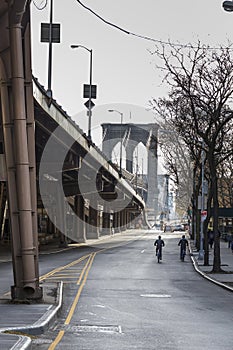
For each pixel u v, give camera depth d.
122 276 39.25
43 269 44.47
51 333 17.44
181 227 170.38
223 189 99.06
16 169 23.34
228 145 61.56
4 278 36.59
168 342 16.23
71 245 89.38
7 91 23.42
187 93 50.66
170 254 67.38
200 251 57.09
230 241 80.06
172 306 24.70
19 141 23.12
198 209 71.75
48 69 48.78
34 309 21.20
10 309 21.23
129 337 16.95
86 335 17.16
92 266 47.97
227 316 21.91
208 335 17.50
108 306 24.25
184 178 84.25
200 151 62.66
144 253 68.00
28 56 23.84
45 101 42.69
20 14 22.12
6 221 93.75
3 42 23.11
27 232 23.39
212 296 28.83
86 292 29.47
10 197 23.59
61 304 23.70
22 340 14.49
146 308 23.91
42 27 49.38
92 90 69.44
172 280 37.31
